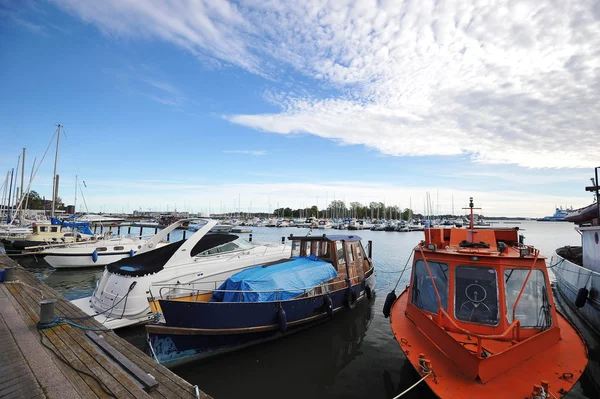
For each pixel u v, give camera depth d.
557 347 5.18
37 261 21.36
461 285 5.62
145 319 9.10
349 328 10.38
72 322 6.90
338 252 11.38
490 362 4.46
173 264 9.96
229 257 11.41
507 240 7.29
